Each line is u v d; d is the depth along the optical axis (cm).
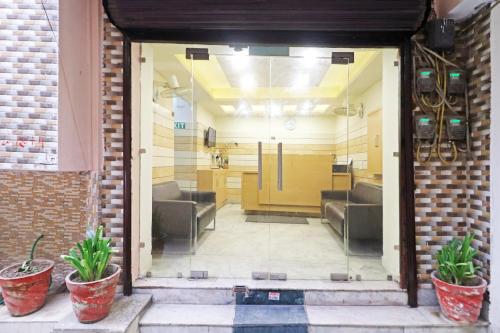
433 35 200
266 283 216
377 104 344
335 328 182
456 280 180
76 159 206
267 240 348
